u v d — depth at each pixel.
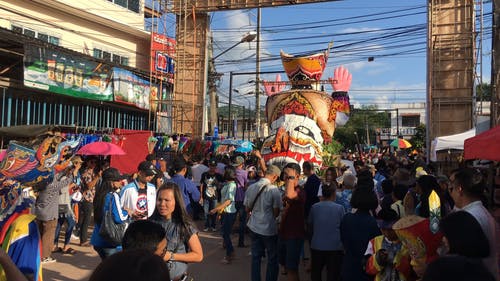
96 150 10.00
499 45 10.75
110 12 20.45
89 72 15.30
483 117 13.49
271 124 12.25
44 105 14.51
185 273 3.72
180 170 7.71
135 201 5.29
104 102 16.84
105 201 5.40
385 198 6.52
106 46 20.30
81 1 18.84
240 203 9.39
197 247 3.75
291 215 6.03
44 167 4.19
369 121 61.56
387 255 3.82
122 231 5.25
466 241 2.56
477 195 3.78
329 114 12.16
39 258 3.49
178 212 3.79
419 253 3.42
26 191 3.98
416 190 5.33
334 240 5.59
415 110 61.03
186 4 20.86
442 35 17.31
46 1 17.12
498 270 3.28
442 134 17.36
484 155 5.52
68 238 8.42
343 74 13.47
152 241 2.79
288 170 6.12
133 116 19.25
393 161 11.84
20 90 13.55
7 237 3.41
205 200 11.28
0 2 15.67
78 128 12.58
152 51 20.61
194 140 16.84
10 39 12.43
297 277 6.00
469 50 17.22
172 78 22.06
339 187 7.67
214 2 20.72
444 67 17.47
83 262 7.83
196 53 21.47
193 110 21.31
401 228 3.51
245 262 8.21
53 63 13.74
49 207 7.40
